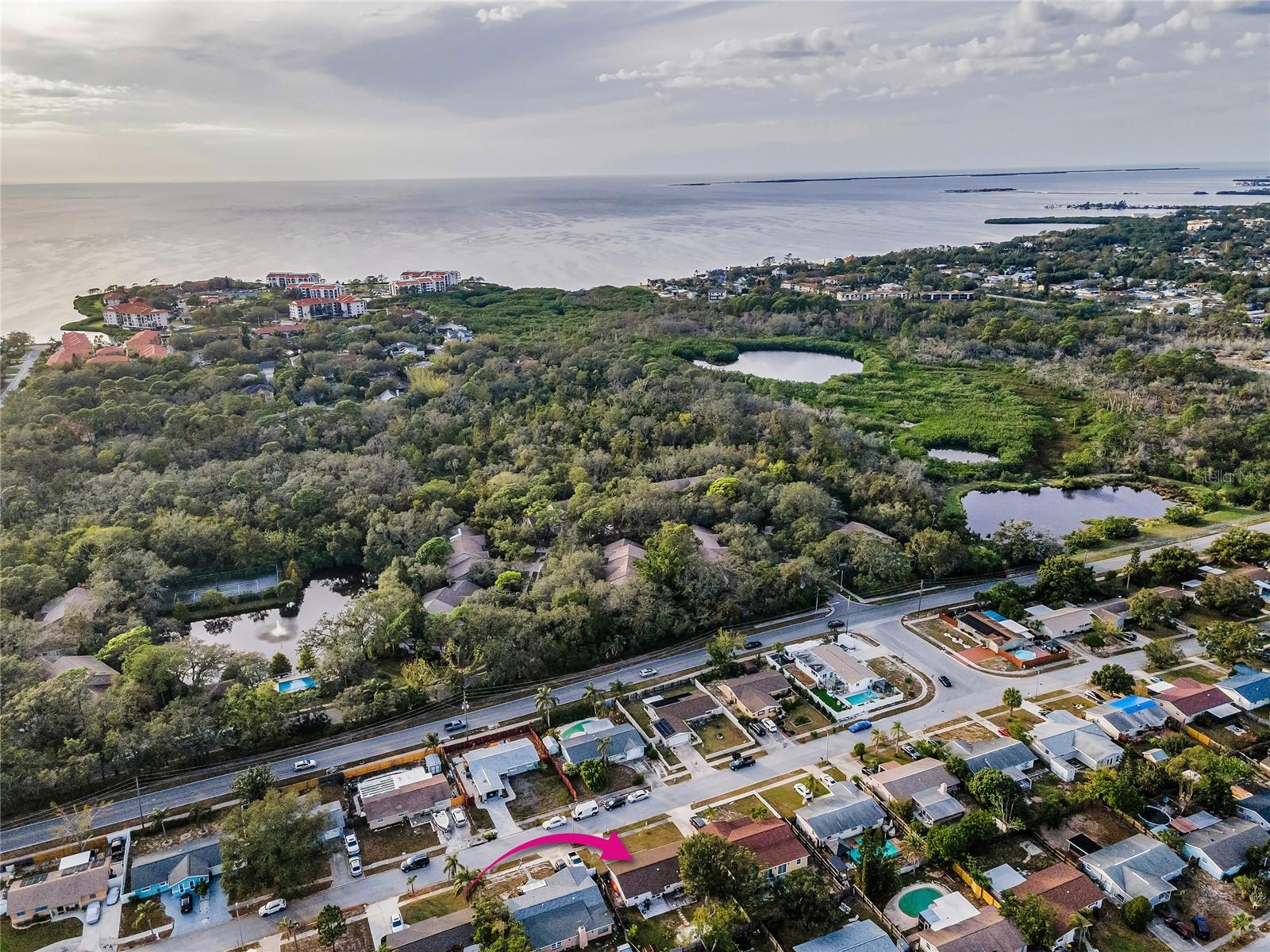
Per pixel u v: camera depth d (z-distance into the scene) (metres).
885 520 198.25
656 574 160.00
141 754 120.12
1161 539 198.88
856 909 96.75
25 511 187.38
